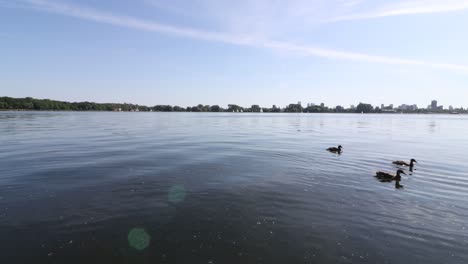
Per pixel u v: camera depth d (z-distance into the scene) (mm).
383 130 62125
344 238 10289
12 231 10445
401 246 9789
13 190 14477
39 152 25469
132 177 17047
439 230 10898
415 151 29797
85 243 9773
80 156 23594
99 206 12688
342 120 117875
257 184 16141
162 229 10805
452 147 33438
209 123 83812
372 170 20156
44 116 108125
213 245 9789
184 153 25828
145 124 73562
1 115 112125
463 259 9070
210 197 13992
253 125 76312
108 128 56156
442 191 15430
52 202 13023
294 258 9102
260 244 9875
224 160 22750
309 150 29000
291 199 13883
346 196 14406
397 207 13062
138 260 8930
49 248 9453
